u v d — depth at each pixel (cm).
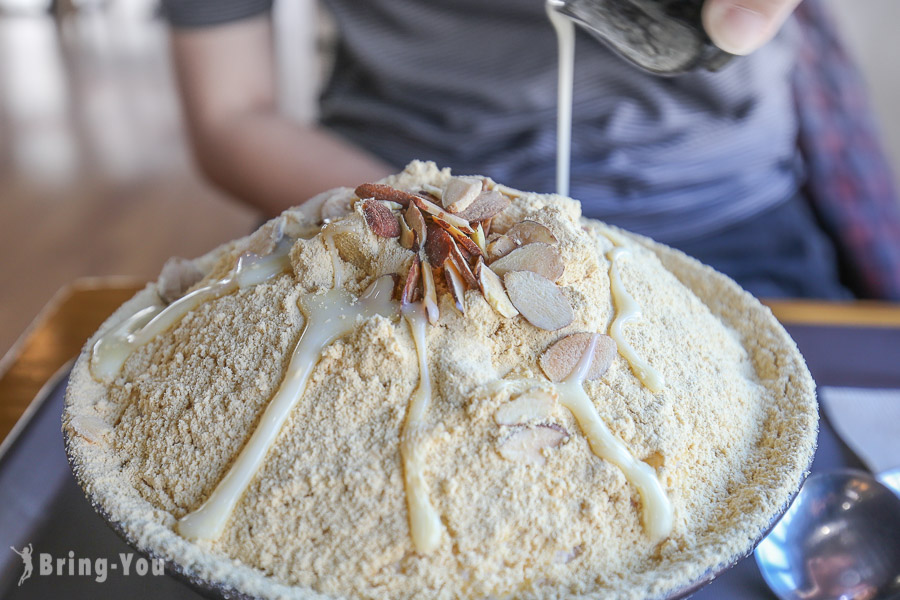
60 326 37
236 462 20
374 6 49
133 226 97
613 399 21
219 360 22
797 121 55
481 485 20
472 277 22
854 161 54
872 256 53
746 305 28
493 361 21
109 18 216
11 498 28
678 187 49
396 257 22
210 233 96
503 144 48
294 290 23
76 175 111
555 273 22
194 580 19
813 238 51
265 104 56
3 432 31
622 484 20
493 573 19
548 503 20
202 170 56
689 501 21
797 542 25
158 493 21
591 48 45
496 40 46
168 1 52
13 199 104
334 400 21
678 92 47
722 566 19
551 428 20
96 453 22
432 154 49
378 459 20
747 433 24
